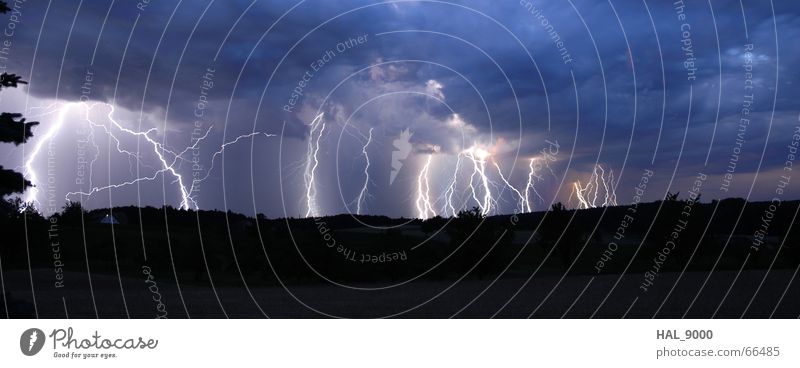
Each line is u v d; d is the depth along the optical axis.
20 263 44.78
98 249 53.00
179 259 47.97
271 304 28.25
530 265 54.97
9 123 11.42
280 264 47.28
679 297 27.14
